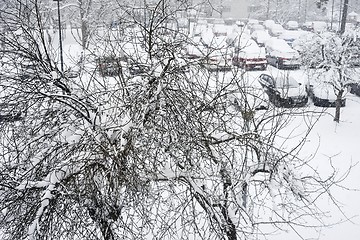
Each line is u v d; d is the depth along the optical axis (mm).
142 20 7188
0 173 5664
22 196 5414
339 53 15227
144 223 5773
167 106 5727
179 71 5977
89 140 5371
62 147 5668
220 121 6465
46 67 6484
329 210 10414
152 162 5480
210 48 6566
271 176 6570
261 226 9789
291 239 9367
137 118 5383
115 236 5809
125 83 5984
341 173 12125
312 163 12750
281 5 48906
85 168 5227
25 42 6555
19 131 6312
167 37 7281
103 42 7102
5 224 5590
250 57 22656
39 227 5254
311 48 16219
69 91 6324
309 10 50219
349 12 47406
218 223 5770
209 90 6320
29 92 5680
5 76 6285
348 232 9570
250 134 6320
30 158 5871
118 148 5172
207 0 8516
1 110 6227
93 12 14305
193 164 5832
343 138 14391
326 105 17531
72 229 5332
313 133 14820
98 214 5375
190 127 5699
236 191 6711
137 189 5121
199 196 6090
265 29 40125
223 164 5988
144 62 6742
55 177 5254
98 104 6008
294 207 10133
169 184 5723
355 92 19453
